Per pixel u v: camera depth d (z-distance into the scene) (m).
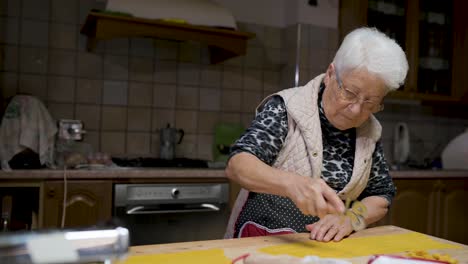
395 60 1.03
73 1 2.44
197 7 2.35
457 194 2.93
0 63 2.31
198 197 2.19
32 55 2.37
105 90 2.52
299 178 0.98
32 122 2.06
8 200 2.01
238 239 1.04
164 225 2.12
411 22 3.13
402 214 2.75
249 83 2.87
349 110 1.10
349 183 1.21
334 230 1.09
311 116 1.18
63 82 2.43
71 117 2.45
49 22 2.39
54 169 2.00
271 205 1.22
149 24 2.21
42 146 2.06
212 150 2.78
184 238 2.16
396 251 0.98
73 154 2.19
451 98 3.27
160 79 2.64
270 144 1.14
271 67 2.93
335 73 1.12
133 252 0.90
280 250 0.96
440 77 3.31
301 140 1.19
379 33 1.09
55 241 0.61
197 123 2.74
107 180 2.03
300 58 2.88
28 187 1.98
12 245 0.58
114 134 2.54
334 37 2.98
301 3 2.88
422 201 2.81
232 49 2.39
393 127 3.31
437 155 3.47
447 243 1.06
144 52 2.60
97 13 2.09
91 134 2.50
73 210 1.98
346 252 0.96
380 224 2.69
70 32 2.44
